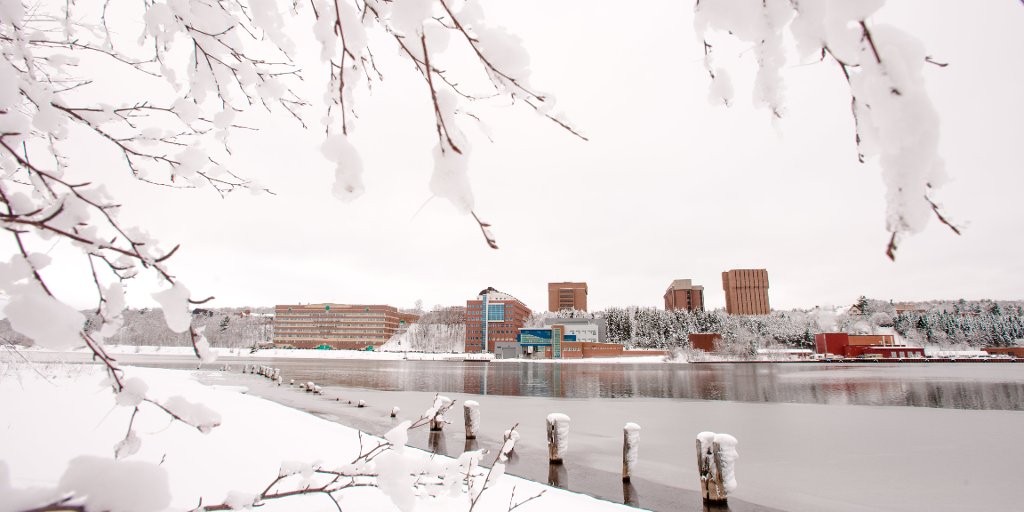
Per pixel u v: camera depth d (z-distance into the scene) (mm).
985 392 27375
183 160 2064
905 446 12555
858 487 8891
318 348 135500
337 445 9094
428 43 1293
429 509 5641
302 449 8414
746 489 8727
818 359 97500
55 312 1042
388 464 1980
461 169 1080
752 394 26594
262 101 2184
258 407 13805
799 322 128250
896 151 680
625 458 9102
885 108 694
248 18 2053
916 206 663
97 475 948
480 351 114125
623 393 27203
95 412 9438
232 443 8211
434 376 41281
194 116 2088
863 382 35812
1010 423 16219
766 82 904
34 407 9336
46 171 1350
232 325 128500
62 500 917
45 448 6770
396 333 146875
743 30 918
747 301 176250
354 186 1174
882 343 105875
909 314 128375
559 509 6516
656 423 16266
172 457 6977
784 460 11047
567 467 9914
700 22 971
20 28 1893
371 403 19938
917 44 721
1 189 1218
